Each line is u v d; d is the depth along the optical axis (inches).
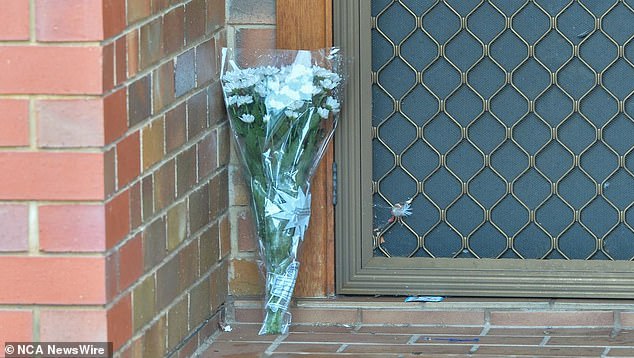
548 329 198.7
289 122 191.3
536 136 202.8
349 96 201.6
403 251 205.9
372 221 204.1
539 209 203.8
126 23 149.5
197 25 183.0
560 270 201.6
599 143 201.9
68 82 140.6
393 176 205.6
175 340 174.7
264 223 194.4
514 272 201.8
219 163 197.2
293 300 203.6
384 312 201.9
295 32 198.8
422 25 203.0
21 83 140.7
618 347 185.9
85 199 141.9
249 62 200.1
